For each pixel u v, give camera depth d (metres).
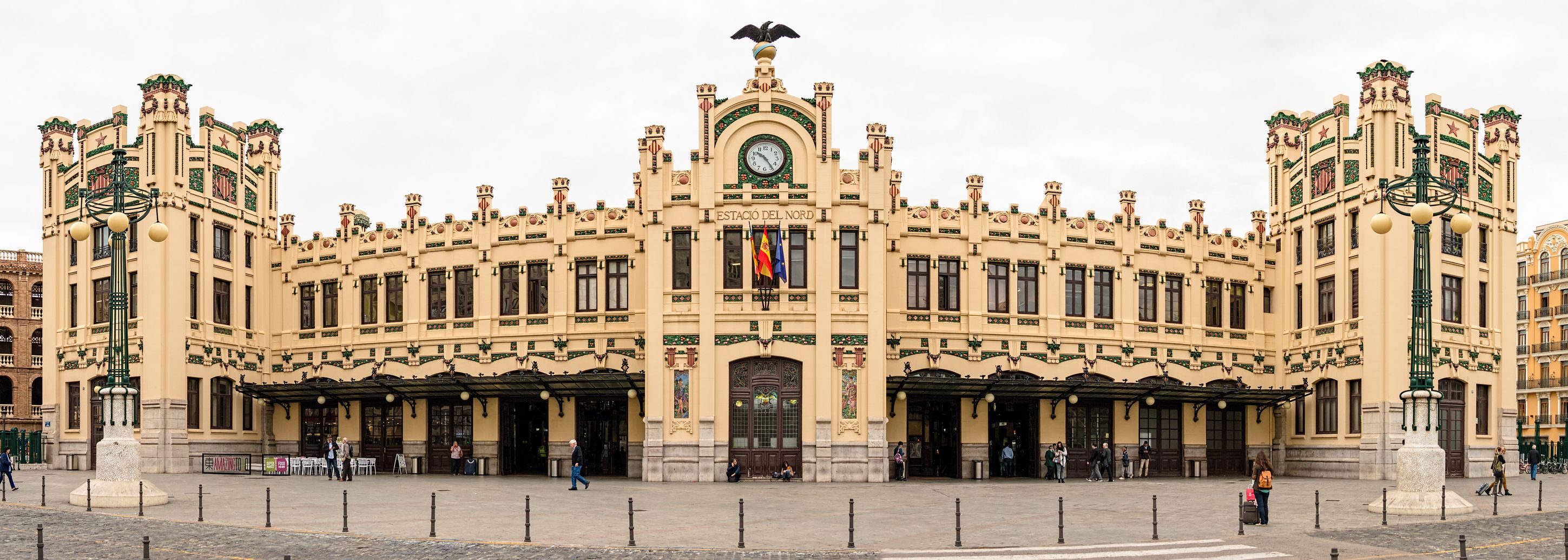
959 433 50.19
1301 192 54.38
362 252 54.97
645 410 46.19
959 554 24.11
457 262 52.94
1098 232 52.62
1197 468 52.66
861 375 46.22
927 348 49.78
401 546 25.23
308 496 37.72
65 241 56.53
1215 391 50.44
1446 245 50.84
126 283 36.59
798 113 47.41
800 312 46.41
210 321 53.81
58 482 44.31
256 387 53.94
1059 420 51.16
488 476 50.56
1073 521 30.22
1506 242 53.31
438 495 38.34
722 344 46.34
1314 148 53.59
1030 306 51.50
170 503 34.78
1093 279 52.34
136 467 34.09
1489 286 52.75
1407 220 49.03
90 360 54.50
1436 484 31.92
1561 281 98.12
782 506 34.25
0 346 88.38
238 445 54.91
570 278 50.84
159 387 51.62
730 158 47.28
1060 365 51.19
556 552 24.52
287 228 57.59
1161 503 35.72
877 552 24.45
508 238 52.09
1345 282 51.09
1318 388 52.75
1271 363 55.31
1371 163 49.91
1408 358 48.59
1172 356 53.19
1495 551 25.03
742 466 45.94
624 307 50.22
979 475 49.84
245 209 56.44
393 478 48.69
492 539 26.28
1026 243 51.53
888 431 49.38
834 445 45.78
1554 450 60.25
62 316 56.28
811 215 46.84
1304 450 53.12
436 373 52.53
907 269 50.19
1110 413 52.12
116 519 30.25
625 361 48.00
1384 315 49.03
